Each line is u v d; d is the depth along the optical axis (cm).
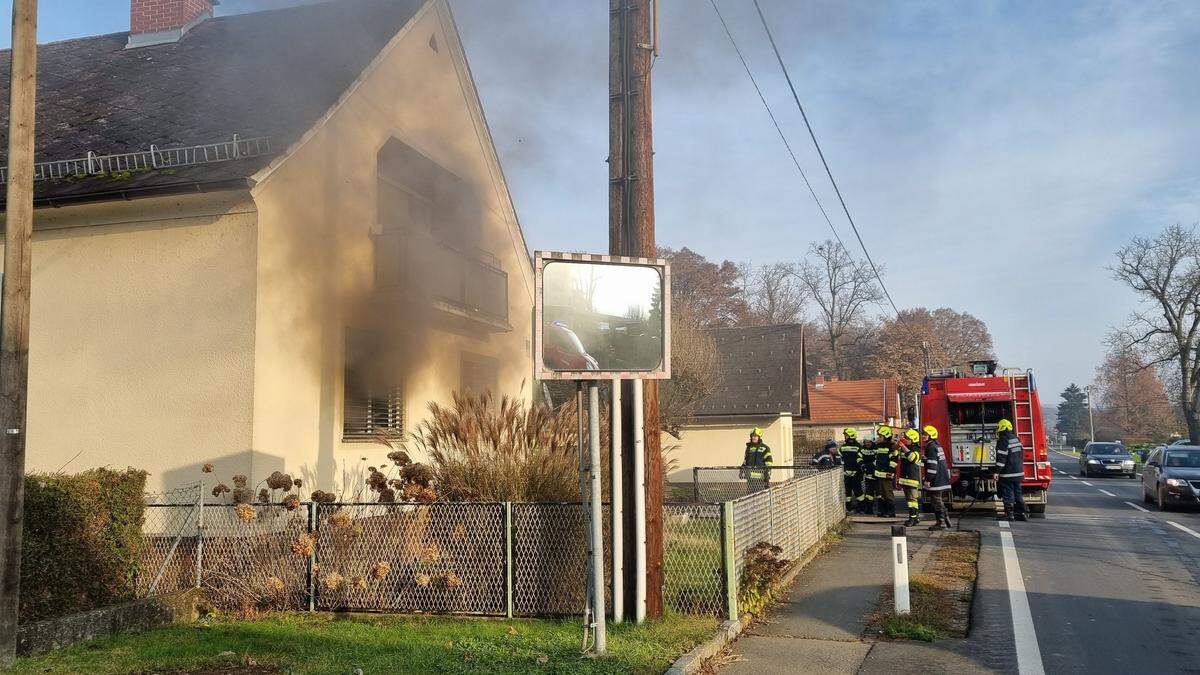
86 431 999
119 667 569
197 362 973
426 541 760
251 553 783
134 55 1380
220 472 953
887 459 1636
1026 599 832
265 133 1016
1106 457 3453
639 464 703
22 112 563
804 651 648
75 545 680
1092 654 641
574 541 748
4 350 557
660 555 707
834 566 1007
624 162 725
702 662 603
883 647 659
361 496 1139
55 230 1036
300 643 639
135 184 958
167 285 991
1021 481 1534
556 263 618
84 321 1015
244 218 975
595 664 570
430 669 568
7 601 559
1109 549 1162
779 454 2391
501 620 725
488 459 812
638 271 635
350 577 757
